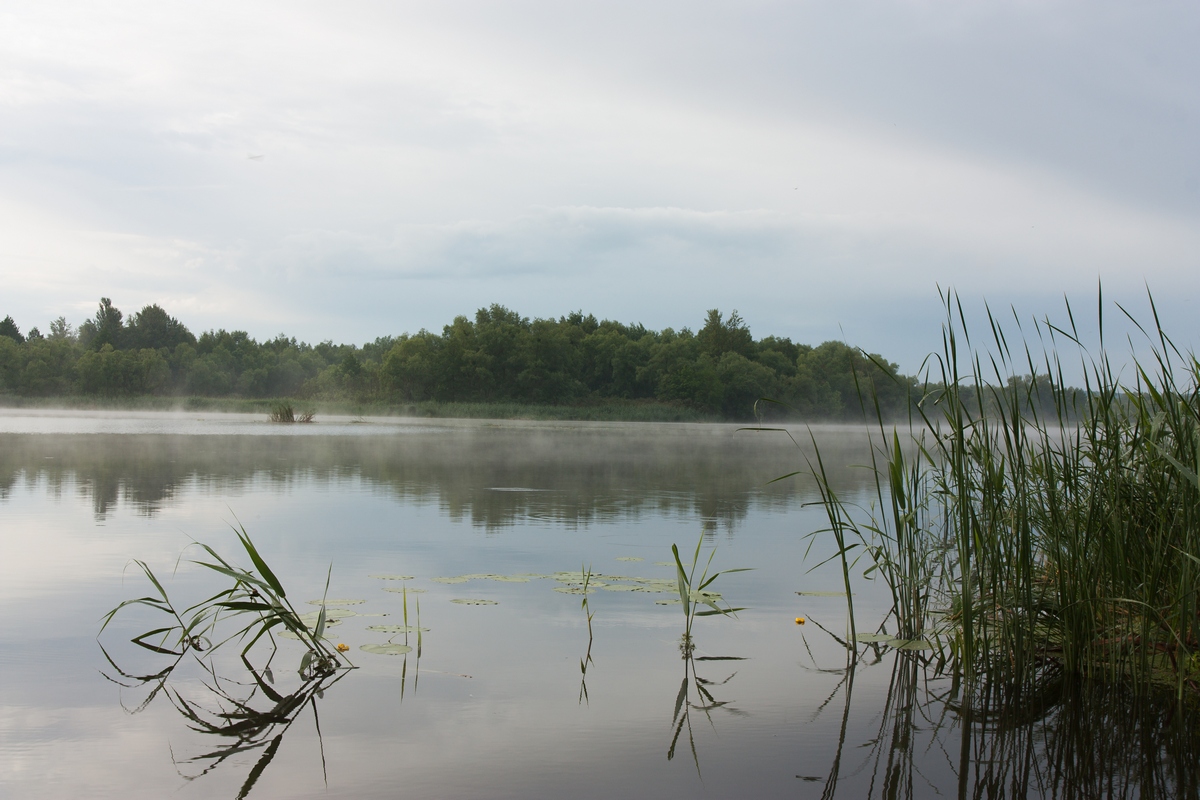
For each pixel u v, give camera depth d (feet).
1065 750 9.95
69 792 8.22
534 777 8.74
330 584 17.38
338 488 34.99
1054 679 12.79
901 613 15.92
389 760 9.10
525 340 238.89
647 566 19.69
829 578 19.03
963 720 10.84
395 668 12.29
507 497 33.12
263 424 117.91
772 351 281.13
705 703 11.09
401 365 225.56
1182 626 11.36
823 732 10.25
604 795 8.36
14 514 25.84
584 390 251.19
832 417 249.55
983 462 13.51
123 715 10.34
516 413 219.41
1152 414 13.74
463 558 20.31
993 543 13.08
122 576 17.60
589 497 33.60
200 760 9.04
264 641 13.65
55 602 15.58
